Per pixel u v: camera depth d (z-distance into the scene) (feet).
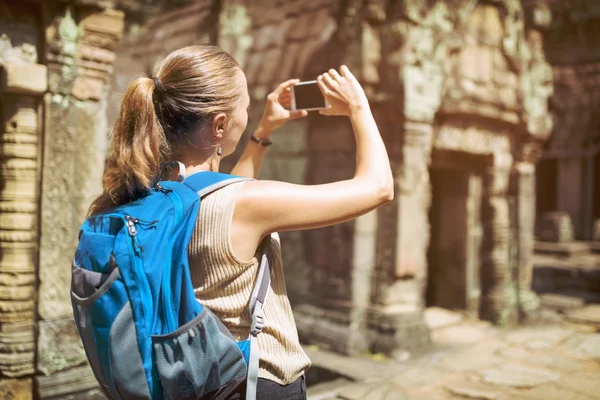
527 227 22.11
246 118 4.02
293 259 20.16
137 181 3.48
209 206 3.43
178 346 3.18
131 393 3.15
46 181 10.60
